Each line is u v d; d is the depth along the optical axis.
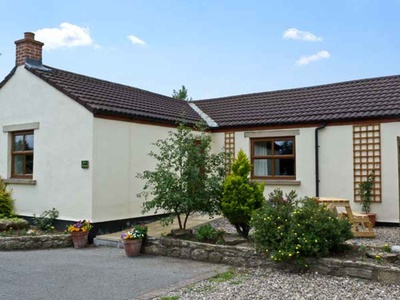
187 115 14.52
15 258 8.38
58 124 10.97
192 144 9.06
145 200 11.75
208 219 12.28
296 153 12.76
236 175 8.87
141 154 11.73
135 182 11.48
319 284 6.00
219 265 7.52
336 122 12.03
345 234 6.94
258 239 7.04
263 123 13.23
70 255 8.68
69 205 10.60
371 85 13.59
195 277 6.62
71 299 5.56
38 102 11.50
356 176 11.70
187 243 8.16
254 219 7.33
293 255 6.63
